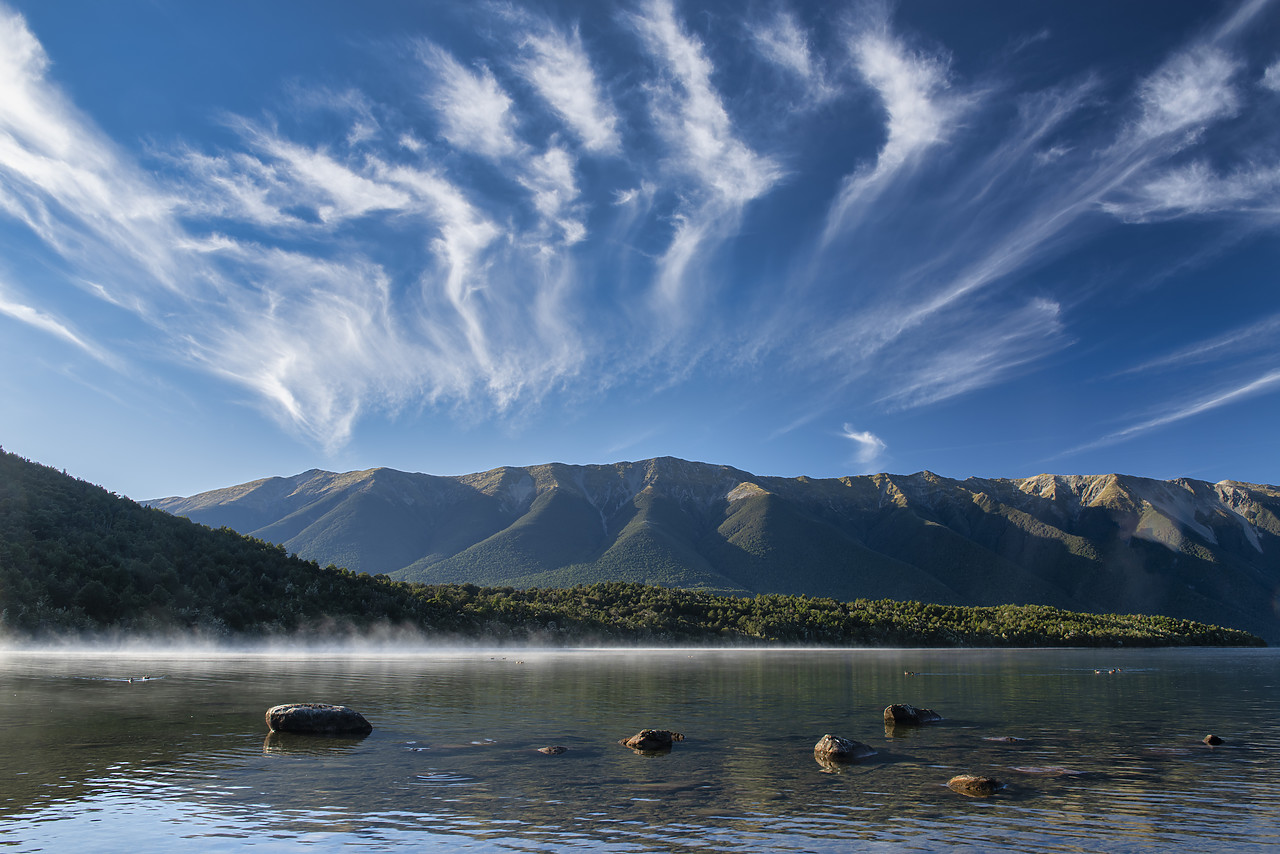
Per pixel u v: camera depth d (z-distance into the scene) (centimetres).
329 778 1980
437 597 13888
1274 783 2038
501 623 13675
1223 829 1584
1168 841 1502
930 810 1720
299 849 1403
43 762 2119
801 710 3734
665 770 2144
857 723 3253
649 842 1466
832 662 9412
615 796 1825
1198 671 8531
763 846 1450
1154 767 2259
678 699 4209
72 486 10294
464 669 6531
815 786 1955
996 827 1590
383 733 2769
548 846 1436
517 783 1953
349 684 4697
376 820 1597
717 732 2938
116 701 3466
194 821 1570
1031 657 12194
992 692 4991
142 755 2233
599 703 3906
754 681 5750
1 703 3328
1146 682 6331
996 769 2202
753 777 2059
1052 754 2480
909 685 5541
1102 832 1560
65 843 1424
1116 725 3272
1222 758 2423
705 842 1471
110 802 1711
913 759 2366
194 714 3089
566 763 2227
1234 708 4084
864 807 1742
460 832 1518
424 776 2017
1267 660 12962
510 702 3872
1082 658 12031
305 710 2716
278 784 1905
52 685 4131
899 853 1418
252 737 2567
